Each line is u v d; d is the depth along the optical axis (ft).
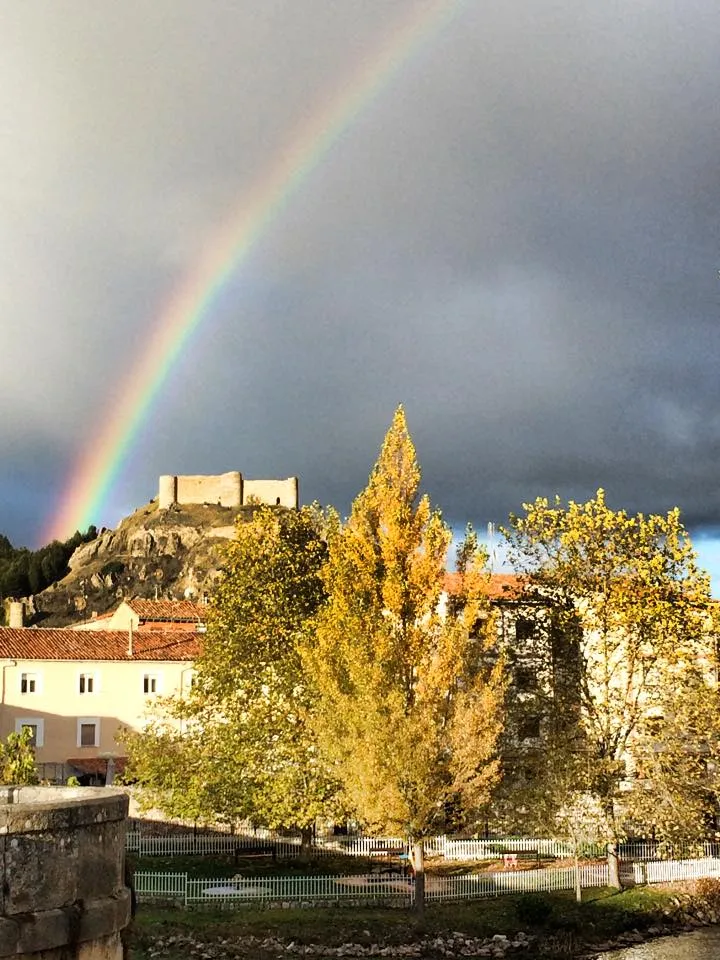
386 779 135.03
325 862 172.45
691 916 152.76
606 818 154.92
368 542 150.71
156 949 123.44
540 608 170.30
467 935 136.46
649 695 164.76
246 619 169.78
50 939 40.55
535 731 169.07
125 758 221.66
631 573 165.37
